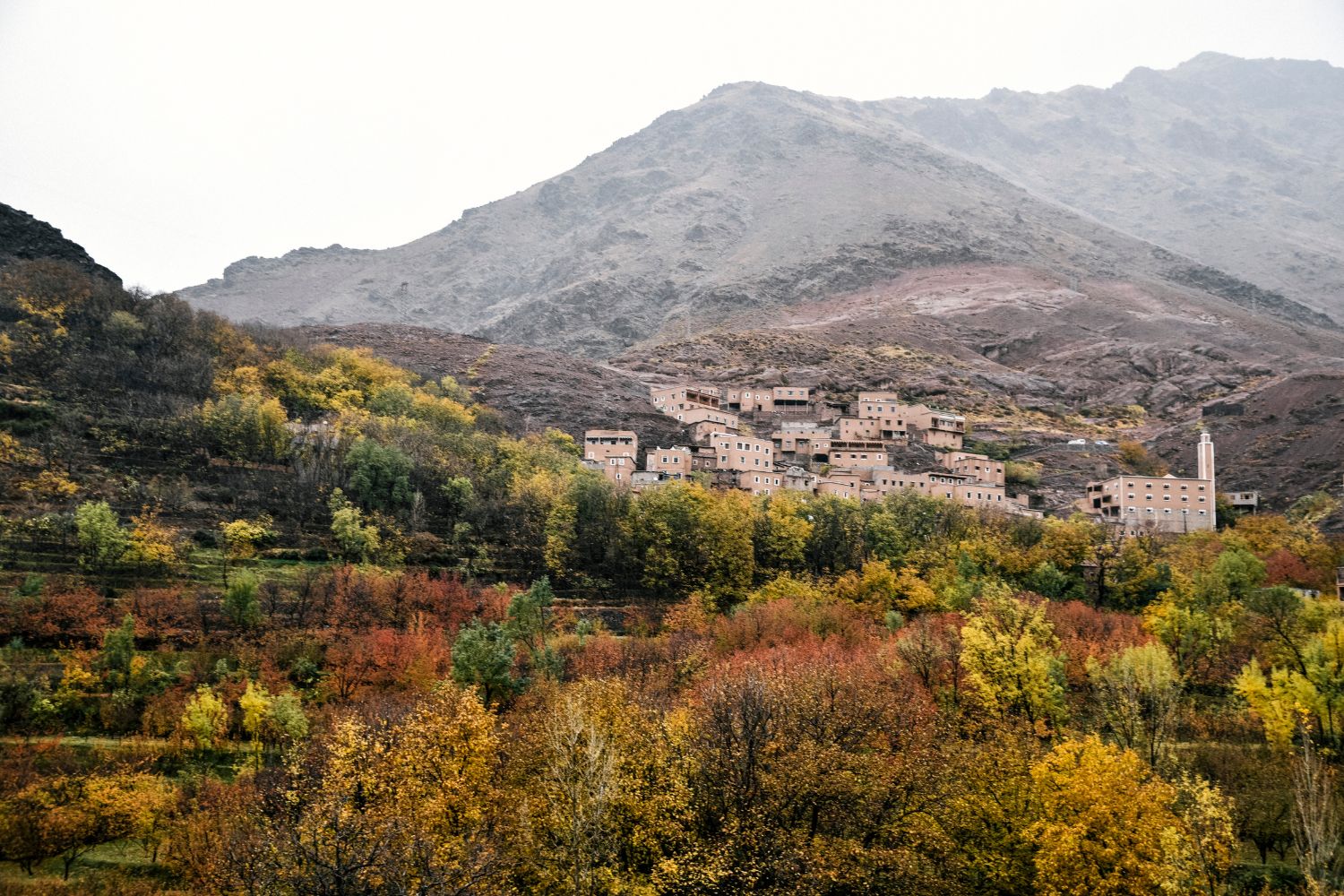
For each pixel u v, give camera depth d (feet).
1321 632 379.76
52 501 512.63
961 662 334.44
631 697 288.71
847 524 632.38
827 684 294.25
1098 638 429.79
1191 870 214.90
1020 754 252.21
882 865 211.41
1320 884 210.59
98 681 374.22
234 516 549.54
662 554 568.82
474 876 185.26
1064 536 587.68
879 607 499.51
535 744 247.70
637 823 222.69
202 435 622.54
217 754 341.82
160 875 279.08
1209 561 562.25
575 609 515.50
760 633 439.63
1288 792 256.11
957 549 597.11
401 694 364.38
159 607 431.02
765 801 225.76
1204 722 333.42
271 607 446.19
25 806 283.79
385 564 524.93
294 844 187.62
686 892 205.36
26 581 434.71
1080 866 222.48
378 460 600.80
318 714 354.74
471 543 570.87
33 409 591.78
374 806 219.20
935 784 236.63
